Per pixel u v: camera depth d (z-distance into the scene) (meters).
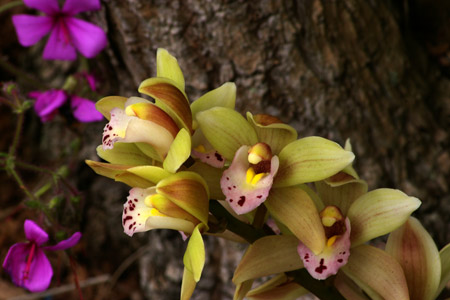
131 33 0.85
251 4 0.84
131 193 0.61
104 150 0.61
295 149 0.60
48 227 0.87
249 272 0.61
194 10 0.84
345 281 0.63
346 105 0.86
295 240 0.62
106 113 0.61
